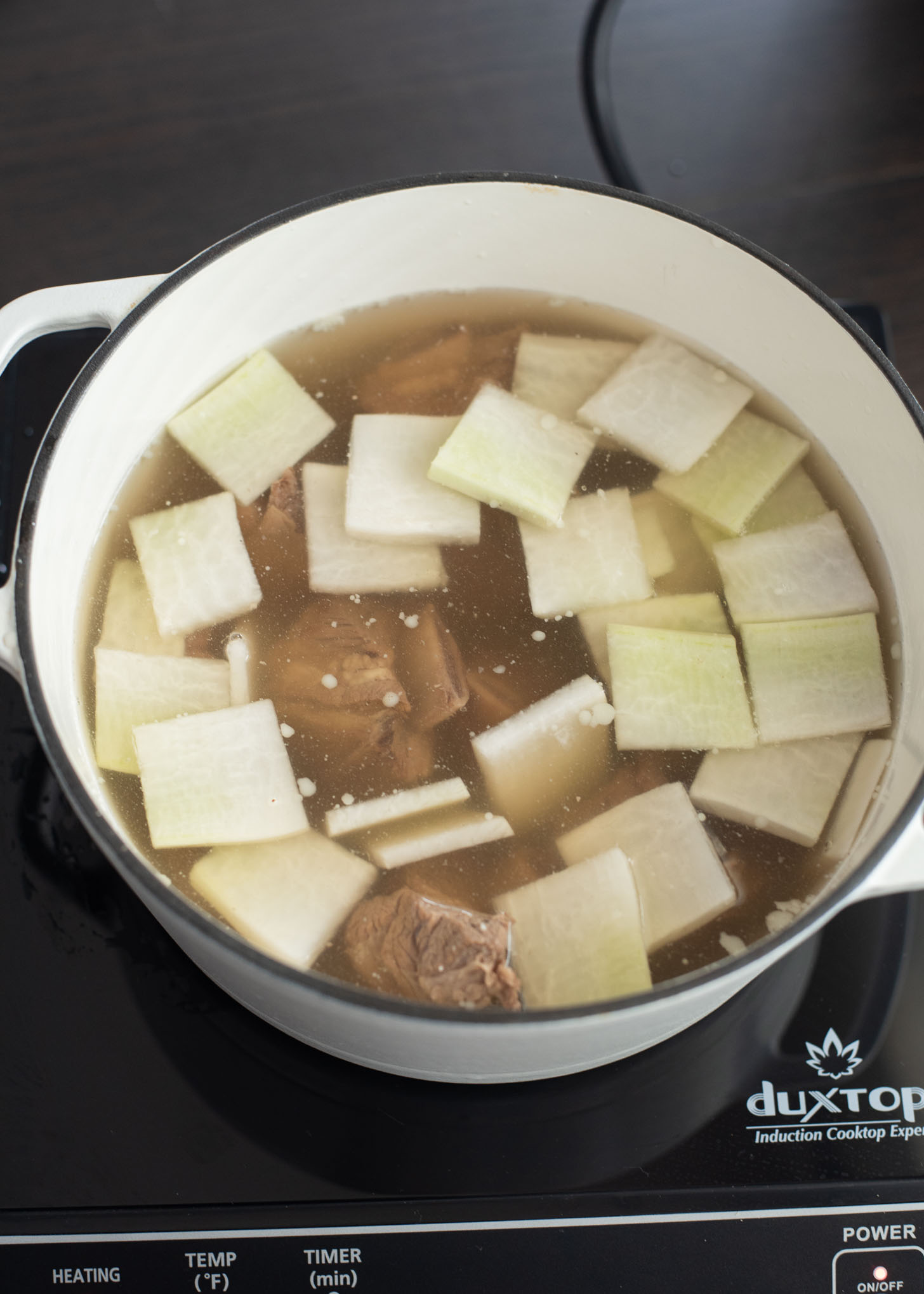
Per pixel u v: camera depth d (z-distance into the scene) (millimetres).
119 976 617
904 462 618
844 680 626
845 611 638
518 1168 589
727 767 613
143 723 620
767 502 665
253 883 595
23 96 868
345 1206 583
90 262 832
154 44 877
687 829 602
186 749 612
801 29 871
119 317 632
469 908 592
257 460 673
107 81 869
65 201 845
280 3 882
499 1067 557
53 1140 593
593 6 882
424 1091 603
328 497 666
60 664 597
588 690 625
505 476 658
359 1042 555
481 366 697
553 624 641
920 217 827
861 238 823
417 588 649
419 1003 509
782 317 646
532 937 584
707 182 836
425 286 698
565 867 599
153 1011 613
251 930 586
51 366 726
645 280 677
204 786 607
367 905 591
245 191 843
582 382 692
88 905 626
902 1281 574
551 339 702
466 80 863
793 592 643
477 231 667
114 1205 583
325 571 651
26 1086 601
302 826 605
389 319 706
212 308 649
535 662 633
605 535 656
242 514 663
